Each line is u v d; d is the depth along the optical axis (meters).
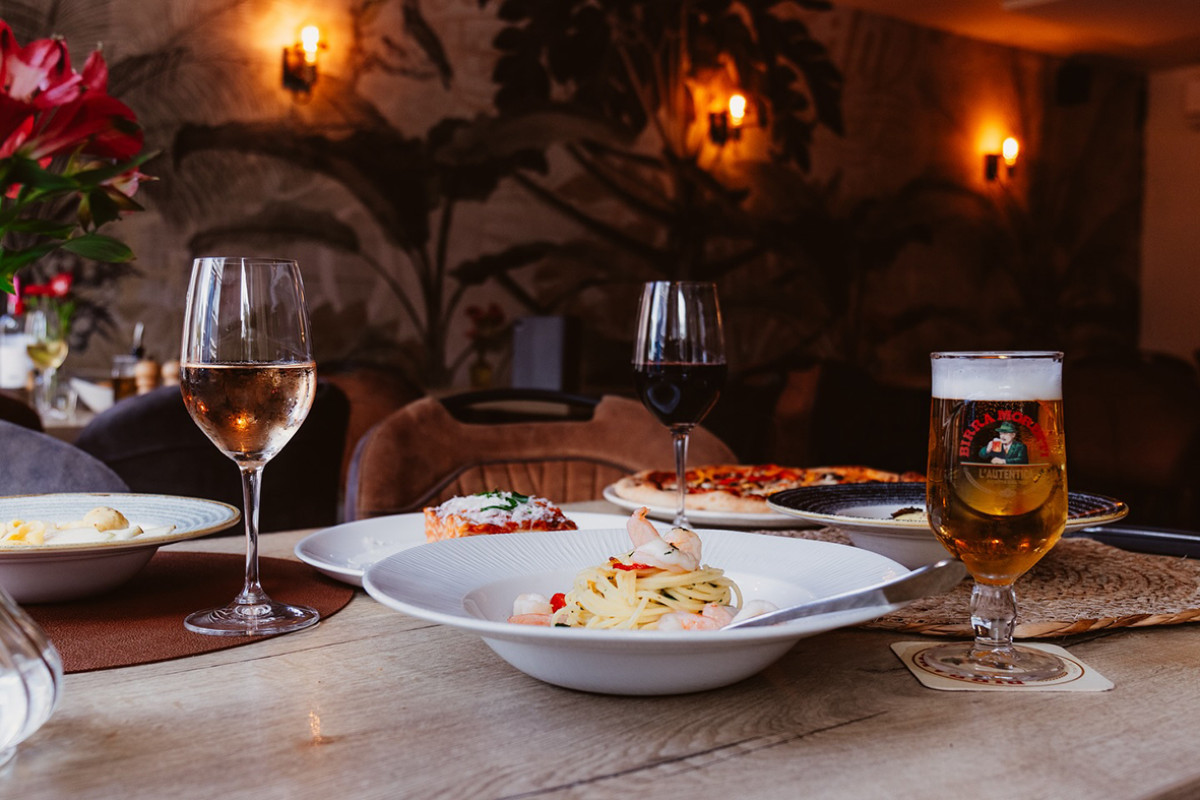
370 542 0.92
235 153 4.32
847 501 0.91
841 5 6.06
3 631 0.43
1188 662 0.59
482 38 4.89
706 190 5.63
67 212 3.96
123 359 3.20
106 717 0.50
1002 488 0.56
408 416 1.45
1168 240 7.48
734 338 5.77
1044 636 0.62
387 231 4.69
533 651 0.50
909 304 6.49
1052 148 7.11
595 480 1.57
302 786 0.41
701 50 5.56
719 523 1.04
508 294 5.03
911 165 6.45
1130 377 3.92
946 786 0.41
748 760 0.44
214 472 1.98
